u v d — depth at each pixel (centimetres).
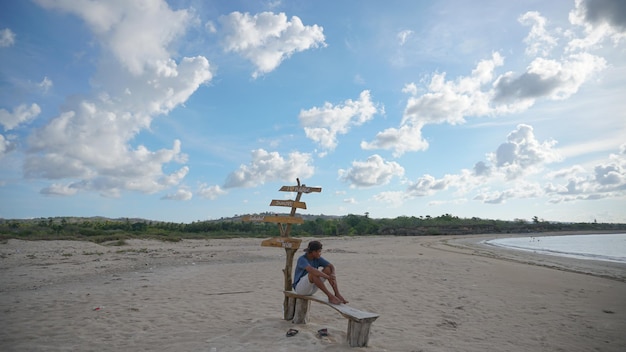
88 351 512
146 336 580
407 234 8544
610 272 1731
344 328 643
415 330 651
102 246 2748
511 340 620
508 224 11512
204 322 664
